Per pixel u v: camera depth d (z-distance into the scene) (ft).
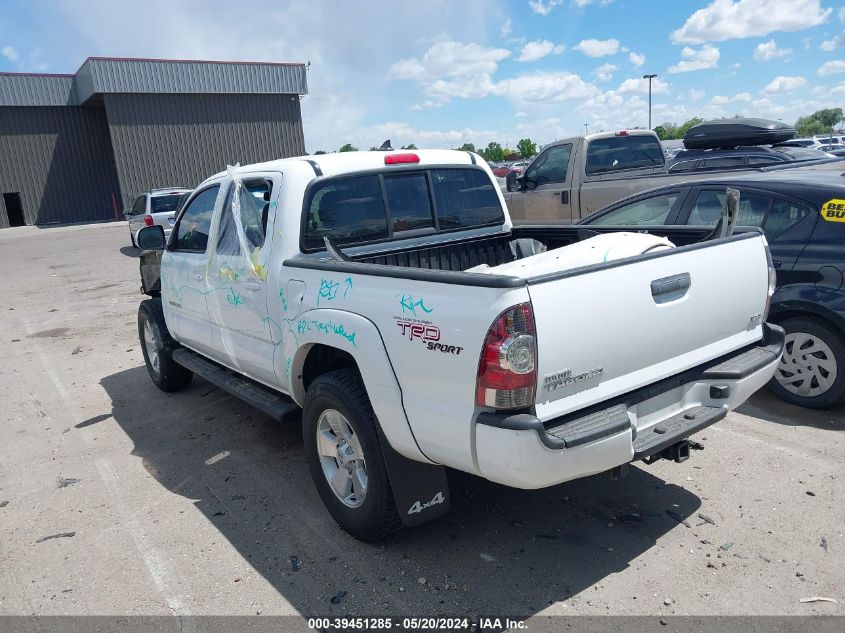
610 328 9.29
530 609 9.89
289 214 12.91
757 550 10.99
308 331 11.64
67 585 11.14
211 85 107.96
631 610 9.74
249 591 10.69
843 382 15.42
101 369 24.02
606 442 9.00
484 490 13.48
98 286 42.68
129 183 104.83
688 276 10.44
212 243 15.43
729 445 14.73
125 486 14.65
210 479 14.76
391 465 10.62
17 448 17.12
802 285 15.67
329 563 11.33
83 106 110.01
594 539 11.60
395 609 10.06
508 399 8.50
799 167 24.08
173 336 19.27
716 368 11.09
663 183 27.35
